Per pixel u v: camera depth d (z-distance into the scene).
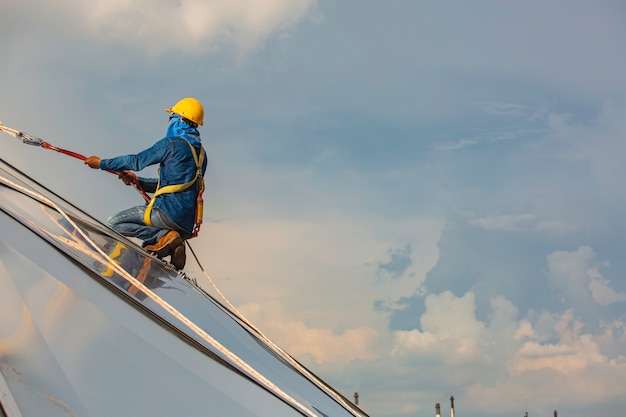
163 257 12.04
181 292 10.91
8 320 6.77
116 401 6.68
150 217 11.73
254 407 8.22
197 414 7.37
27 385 6.13
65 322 7.25
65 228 9.54
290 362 11.79
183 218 11.81
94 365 6.93
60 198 11.72
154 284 10.48
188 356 8.29
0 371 6.09
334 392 11.87
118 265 9.20
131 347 7.61
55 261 8.20
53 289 7.59
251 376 9.05
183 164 11.87
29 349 6.56
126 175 12.14
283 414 8.54
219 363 8.77
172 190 11.77
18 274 7.47
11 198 9.38
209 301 11.73
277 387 9.41
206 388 7.90
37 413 5.91
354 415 11.14
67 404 6.24
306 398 10.16
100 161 11.64
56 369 6.54
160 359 7.77
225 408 7.78
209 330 10.14
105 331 7.51
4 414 5.64
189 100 12.37
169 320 9.01
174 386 7.50
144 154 11.72
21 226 8.54
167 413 7.04
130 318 8.17
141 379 7.25
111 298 8.30
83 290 7.98
